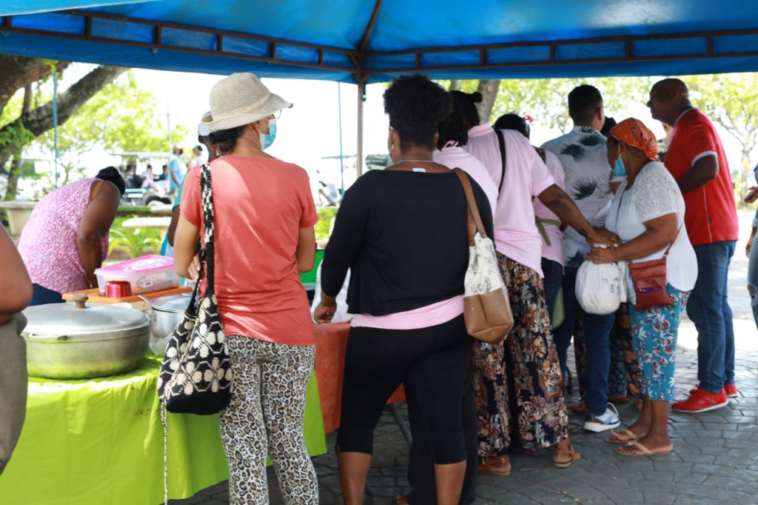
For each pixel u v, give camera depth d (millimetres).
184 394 2352
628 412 4824
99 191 3656
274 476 3826
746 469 3836
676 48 5402
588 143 4500
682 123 4785
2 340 1679
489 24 5648
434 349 2936
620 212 4020
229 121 2471
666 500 3477
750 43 5211
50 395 2320
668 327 3955
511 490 3615
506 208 3674
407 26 5902
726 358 5066
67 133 22969
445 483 3010
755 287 4980
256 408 2549
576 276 4129
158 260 3205
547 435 3795
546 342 3748
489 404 3744
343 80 6410
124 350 2498
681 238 3947
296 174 2568
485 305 2865
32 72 9391
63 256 3592
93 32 4504
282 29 5441
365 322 2982
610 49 5578
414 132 2945
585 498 3512
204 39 5105
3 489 2252
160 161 22562
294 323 2545
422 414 3035
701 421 4594
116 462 2459
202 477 2723
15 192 13812
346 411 3117
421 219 2832
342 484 3129
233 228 2436
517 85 22328
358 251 2955
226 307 2475
